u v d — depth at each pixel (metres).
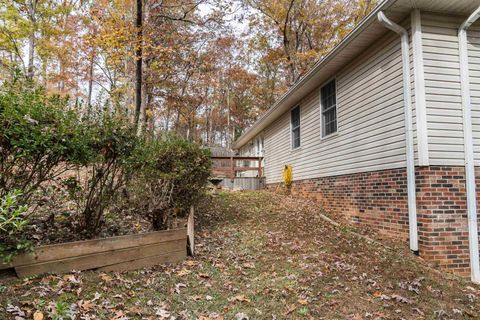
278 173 12.68
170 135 5.82
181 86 16.58
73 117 3.27
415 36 5.02
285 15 17.48
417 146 4.96
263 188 14.43
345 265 4.25
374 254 4.84
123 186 4.23
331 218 7.27
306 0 17.31
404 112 5.25
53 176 3.23
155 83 14.12
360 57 6.68
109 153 3.65
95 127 3.50
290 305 3.06
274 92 24.67
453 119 5.02
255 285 3.48
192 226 4.30
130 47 8.84
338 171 7.59
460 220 4.85
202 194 5.88
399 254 4.90
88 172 3.63
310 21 17.62
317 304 3.14
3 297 2.47
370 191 6.26
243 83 27.08
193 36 14.27
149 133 5.40
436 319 3.12
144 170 4.30
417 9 5.02
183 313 2.74
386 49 5.80
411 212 5.02
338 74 7.63
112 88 14.69
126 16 10.51
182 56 14.45
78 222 3.70
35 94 3.11
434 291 3.76
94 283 3.02
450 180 4.90
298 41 18.55
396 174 5.49
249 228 5.89
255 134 17.66
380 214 5.93
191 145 5.34
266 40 19.05
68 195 3.67
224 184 14.10
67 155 3.16
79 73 15.29
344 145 7.32
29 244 2.88
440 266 4.71
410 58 5.14
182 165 4.90
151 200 4.51
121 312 2.59
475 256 4.72
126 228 4.31
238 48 21.64
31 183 3.10
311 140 9.33
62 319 2.31
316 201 8.91
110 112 3.87
